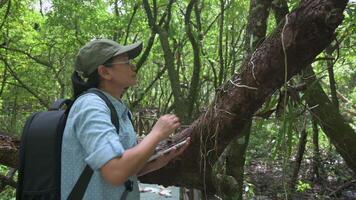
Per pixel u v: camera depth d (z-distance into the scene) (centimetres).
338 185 674
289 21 186
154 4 390
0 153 292
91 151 158
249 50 272
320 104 460
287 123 257
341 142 466
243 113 220
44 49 730
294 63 195
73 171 169
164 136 168
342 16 175
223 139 233
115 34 598
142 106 926
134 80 193
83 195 169
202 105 504
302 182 621
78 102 171
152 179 264
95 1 595
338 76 825
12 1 634
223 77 435
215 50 576
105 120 163
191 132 241
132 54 195
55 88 962
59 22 588
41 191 172
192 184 261
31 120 183
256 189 609
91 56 183
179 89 333
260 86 207
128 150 161
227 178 266
